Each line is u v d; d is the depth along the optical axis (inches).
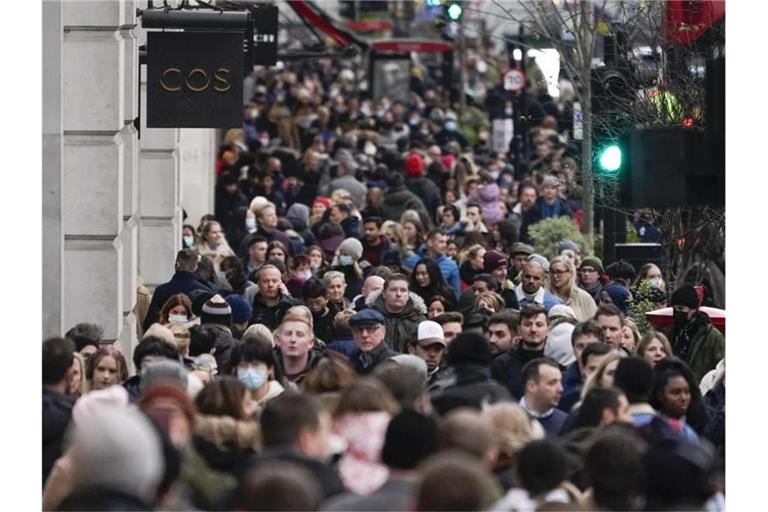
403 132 5354.3
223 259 2357.3
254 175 3501.5
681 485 996.6
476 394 1286.9
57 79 1879.9
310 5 5241.1
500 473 1099.3
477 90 6510.8
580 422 1222.9
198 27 1958.7
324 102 6122.1
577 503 937.5
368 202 3073.3
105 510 880.9
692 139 1302.9
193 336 1595.7
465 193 3646.7
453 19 3452.3
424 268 2138.3
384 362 1487.5
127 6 2050.9
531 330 1601.9
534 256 2058.3
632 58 2326.5
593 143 2480.3
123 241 2073.1
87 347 1536.7
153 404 1109.7
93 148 1958.7
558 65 2726.4
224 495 1055.0
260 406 1336.1
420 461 984.3
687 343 1775.3
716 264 2277.3
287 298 1988.2
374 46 6003.9
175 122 1959.9
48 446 1257.4
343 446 1104.2
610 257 2452.0
